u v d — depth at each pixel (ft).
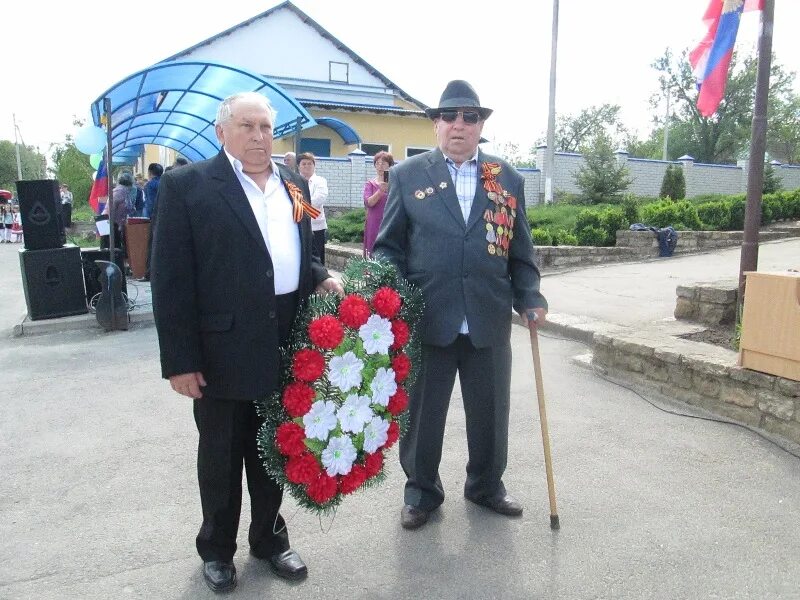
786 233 47.42
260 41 72.08
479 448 10.52
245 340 8.05
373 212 24.70
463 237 9.73
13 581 8.98
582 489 11.37
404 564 9.32
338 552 9.67
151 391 17.48
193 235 7.96
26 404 16.56
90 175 106.42
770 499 10.93
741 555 9.37
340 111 65.16
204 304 8.12
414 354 9.41
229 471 8.52
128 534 10.23
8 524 10.55
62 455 13.29
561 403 15.55
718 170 71.20
